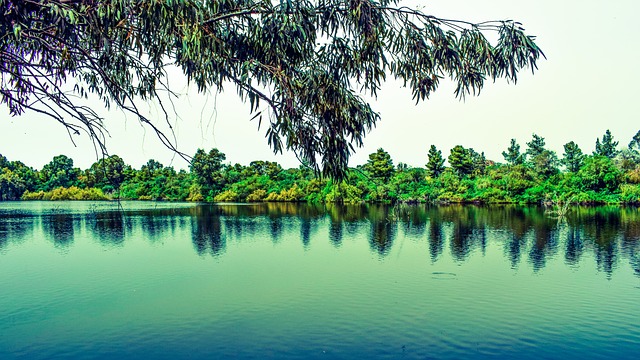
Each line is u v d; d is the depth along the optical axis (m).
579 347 11.27
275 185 88.69
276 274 19.02
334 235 31.69
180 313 13.78
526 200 69.75
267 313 13.79
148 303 14.80
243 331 12.36
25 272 19.41
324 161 5.24
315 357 10.79
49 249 25.45
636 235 30.69
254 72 5.14
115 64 5.76
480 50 5.42
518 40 5.27
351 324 12.85
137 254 23.83
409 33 5.46
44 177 93.81
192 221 42.56
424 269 19.86
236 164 97.44
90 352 11.02
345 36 5.35
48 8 4.27
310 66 5.19
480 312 13.79
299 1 4.88
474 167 88.62
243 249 25.50
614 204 62.81
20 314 13.70
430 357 10.77
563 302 14.79
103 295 15.80
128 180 84.75
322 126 5.18
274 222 41.62
